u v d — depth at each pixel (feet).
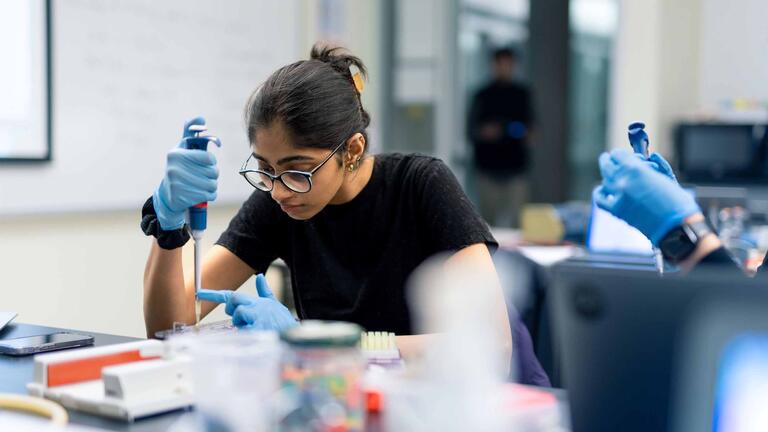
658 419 2.13
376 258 5.17
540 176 15.14
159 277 4.75
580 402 2.27
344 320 5.19
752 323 1.94
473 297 4.65
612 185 3.50
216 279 5.26
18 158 8.80
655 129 14.05
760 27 14.76
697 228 3.28
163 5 10.28
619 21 14.05
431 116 15.80
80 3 9.36
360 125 4.77
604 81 14.56
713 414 1.98
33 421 2.88
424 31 15.74
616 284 2.19
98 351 3.48
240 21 11.36
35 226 9.18
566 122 14.94
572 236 11.39
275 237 5.46
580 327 2.25
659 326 2.12
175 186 4.24
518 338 5.53
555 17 14.88
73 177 9.43
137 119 10.09
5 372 3.80
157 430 2.97
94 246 9.84
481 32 15.44
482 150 15.37
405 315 5.10
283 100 4.41
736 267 3.23
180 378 3.25
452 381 2.71
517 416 2.77
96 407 3.14
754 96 14.89
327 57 4.93
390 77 15.90
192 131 4.44
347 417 2.68
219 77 11.12
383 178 5.19
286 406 2.70
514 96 15.12
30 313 9.18
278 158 4.48
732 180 13.78
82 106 9.46
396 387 2.80
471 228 4.94
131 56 9.95
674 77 14.62
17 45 8.75
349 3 14.33
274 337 3.00
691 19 14.98
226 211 11.34
